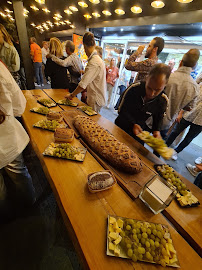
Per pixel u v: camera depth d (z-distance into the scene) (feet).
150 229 1.69
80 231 1.60
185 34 7.07
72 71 7.35
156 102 3.18
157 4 4.13
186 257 1.55
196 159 6.95
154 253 1.48
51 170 2.37
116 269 1.34
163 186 2.06
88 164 2.63
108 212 1.87
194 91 4.09
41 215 3.80
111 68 11.13
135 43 10.13
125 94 3.56
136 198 2.15
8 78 2.23
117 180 2.44
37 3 6.89
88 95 5.76
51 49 6.61
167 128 4.92
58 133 3.06
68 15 7.10
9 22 9.20
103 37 11.85
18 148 2.69
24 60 8.09
